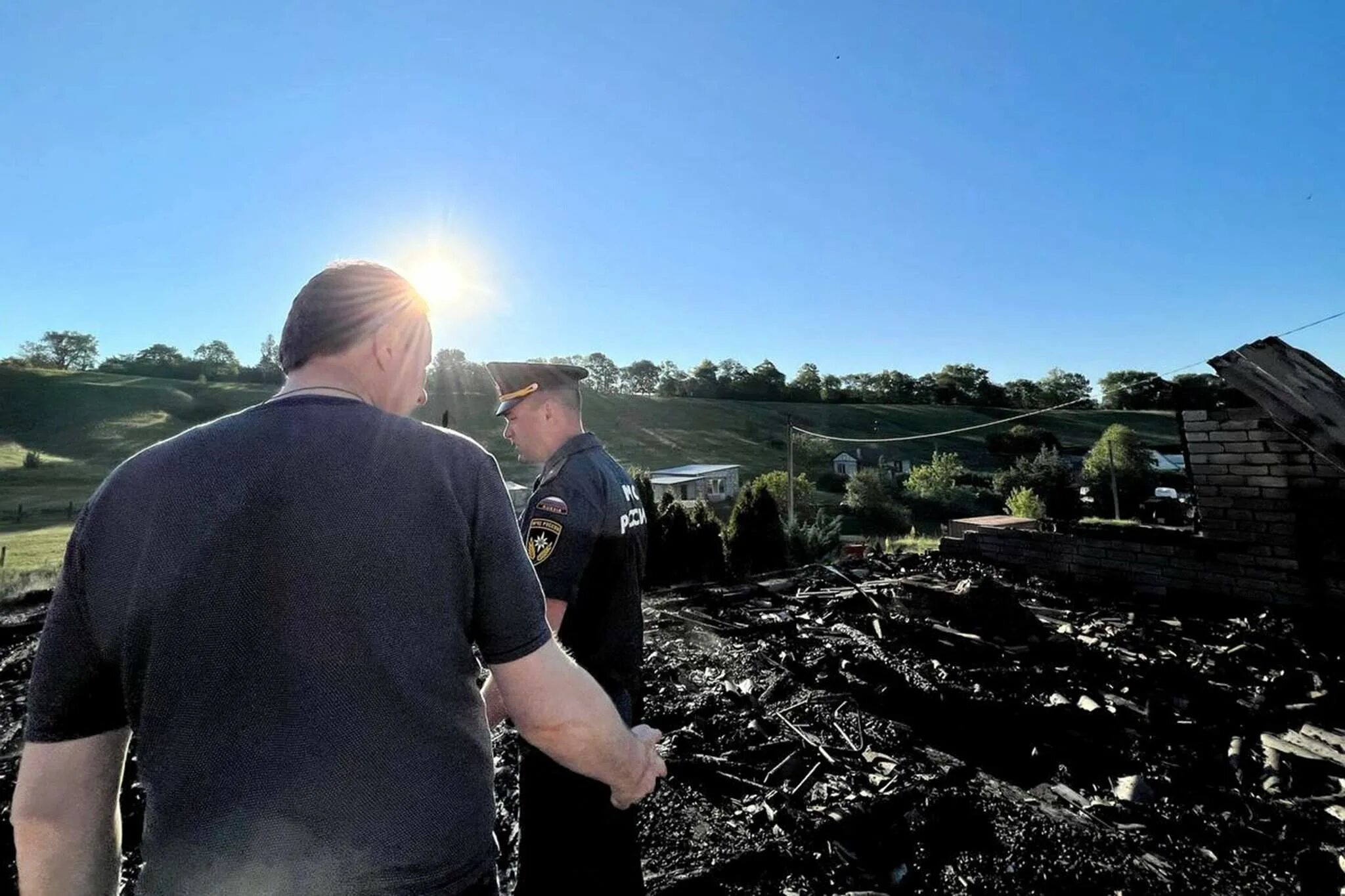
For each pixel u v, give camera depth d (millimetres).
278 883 731
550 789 1522
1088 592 5992
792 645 4785
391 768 782
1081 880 2258
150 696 749
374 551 796
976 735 3361
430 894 807
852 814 2537
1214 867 2340
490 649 925
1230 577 5266
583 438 1818
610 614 1652
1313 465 4852
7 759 2912
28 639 4938
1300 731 3275
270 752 742
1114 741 3250
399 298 1018
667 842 2391
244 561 759
